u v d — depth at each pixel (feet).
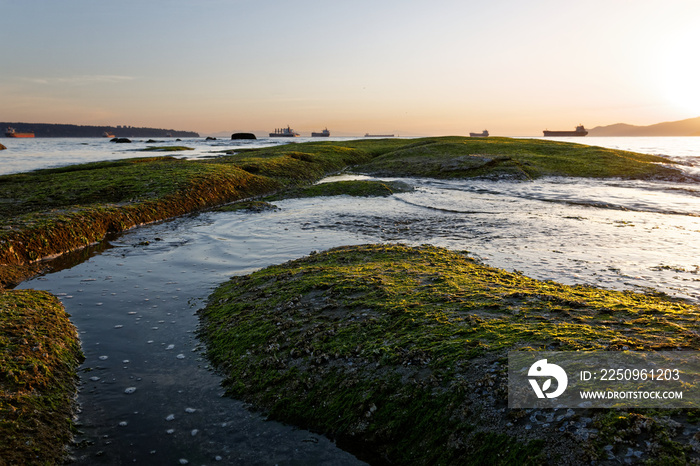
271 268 47.96
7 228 58.85
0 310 35.17
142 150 331.77
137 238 68.74
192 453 21.83
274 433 23.24
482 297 33.73
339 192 108.37
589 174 149.38
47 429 22.77
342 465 20.86
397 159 191.31
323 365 26.76
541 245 57.06
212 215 86.74
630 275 42.70
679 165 170.09
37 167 181.78
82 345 32.96
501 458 18.37
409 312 31.09
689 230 66.64
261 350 29.71
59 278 49.11
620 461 16.33
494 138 290.15
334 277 39.91
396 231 67.82
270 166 146.82
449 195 109.09
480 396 21.27
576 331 26.05
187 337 34.27
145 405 25.73
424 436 21.02
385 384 23.91
